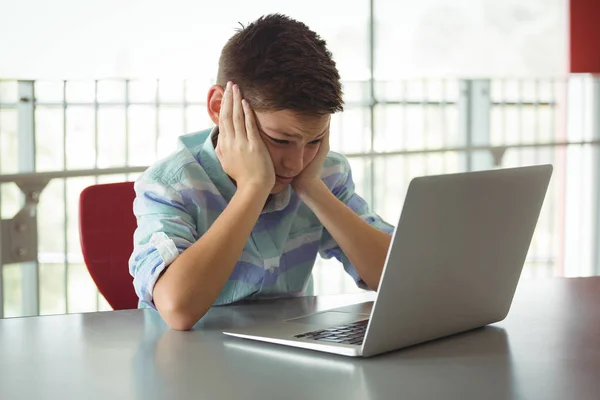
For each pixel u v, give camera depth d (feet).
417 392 3.53
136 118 13.83
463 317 4.52
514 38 18.12
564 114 18.29
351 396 3.48
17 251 10.07
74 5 14.96
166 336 4.55
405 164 17.06
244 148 5.33
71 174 10.45
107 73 15.23
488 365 3.95
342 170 6.58
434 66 17.72
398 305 4.03
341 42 17.10
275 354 4.14
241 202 5.24
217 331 4.66
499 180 4.38
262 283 5.88
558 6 18.07
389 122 16.93
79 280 14.71
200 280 4.81
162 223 5.35
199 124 14.24
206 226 5.78
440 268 4.18
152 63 15.44
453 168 17.60
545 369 3.89
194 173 5.73
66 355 4.15
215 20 15.78
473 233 4.32
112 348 4.28
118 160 13.85
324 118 5.21
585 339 4.47
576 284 5.99
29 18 14.70
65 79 12.97
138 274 5.09
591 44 18.10
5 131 13.50
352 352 4.05
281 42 5.19
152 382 3.69
